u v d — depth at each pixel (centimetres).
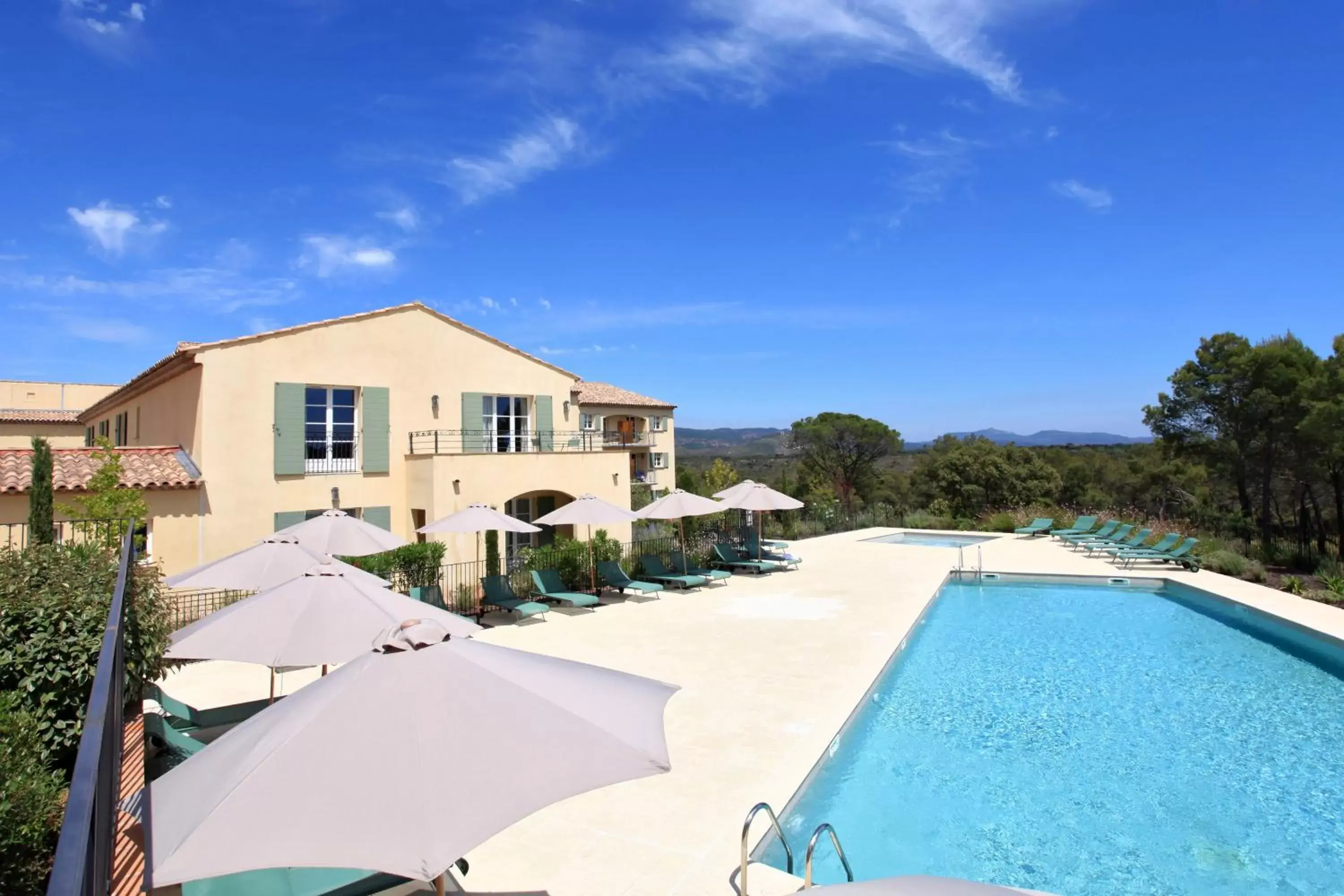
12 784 454
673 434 4794
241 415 1692
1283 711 1042
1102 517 3112
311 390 1825
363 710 327
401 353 1948
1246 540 2458
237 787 286
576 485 2100
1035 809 756
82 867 143
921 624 1574
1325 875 633
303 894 442
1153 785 809
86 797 177
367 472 1878
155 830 281
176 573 1596
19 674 598
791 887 546
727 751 809
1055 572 2030
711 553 2175
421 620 400
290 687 1070
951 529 3328
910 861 657
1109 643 1429
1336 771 838
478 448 2077
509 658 400
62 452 1622
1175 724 996
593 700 379
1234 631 1520
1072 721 1009
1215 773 840
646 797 697
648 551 2112
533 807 290
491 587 1543
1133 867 648
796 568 2202
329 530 1179
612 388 4712
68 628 618
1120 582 1945
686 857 589
